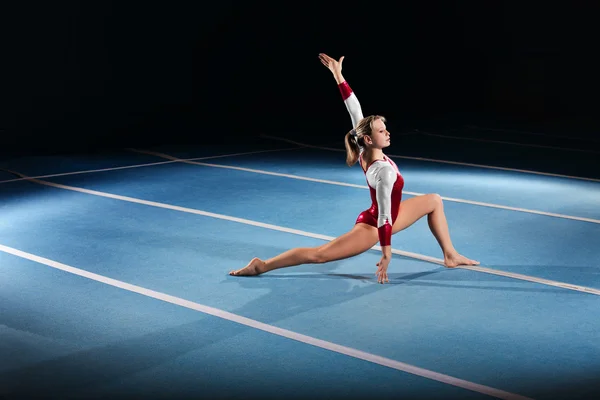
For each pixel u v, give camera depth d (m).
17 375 4.96
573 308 6.35
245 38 20.23
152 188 11.30
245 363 5.19
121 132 17.45
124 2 18.03
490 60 23.17
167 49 18.97
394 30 22.48
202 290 6.74
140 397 4.66
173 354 5.33
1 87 16.44
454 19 23.11
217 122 19.34
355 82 22.05
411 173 12.97
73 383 4.85
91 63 17.78
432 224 7.43
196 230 8.83
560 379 4.96
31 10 16.64
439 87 23.53
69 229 8.81
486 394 4.74
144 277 7.09
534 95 22.36
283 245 8.23
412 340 5.63
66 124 17.50
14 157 14.09
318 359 5.27
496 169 13.45
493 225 9.23
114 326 5.85
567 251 8.11
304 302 6.45
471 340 5.63
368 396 4.70
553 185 11.94
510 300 6.55
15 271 7.21
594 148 16.27
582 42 22.17
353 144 6.98
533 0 22.44
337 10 21.50
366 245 7.04
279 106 21.08
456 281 7.06
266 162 13.87
